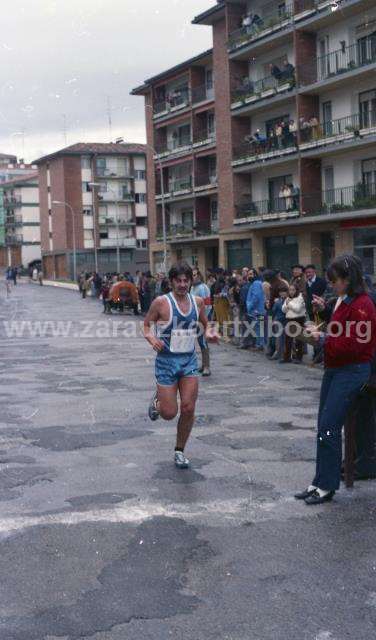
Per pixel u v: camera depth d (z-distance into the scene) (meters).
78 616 3.71
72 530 4.95
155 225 50.59
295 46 32.72
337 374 5.42
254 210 37.28
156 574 4.21
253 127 37.97
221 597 3.91
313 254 33.53
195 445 7.41
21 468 6.61
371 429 6.05
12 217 96.38
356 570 4.25
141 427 8.38
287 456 6.91
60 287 68.38
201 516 5.21
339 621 3.63
